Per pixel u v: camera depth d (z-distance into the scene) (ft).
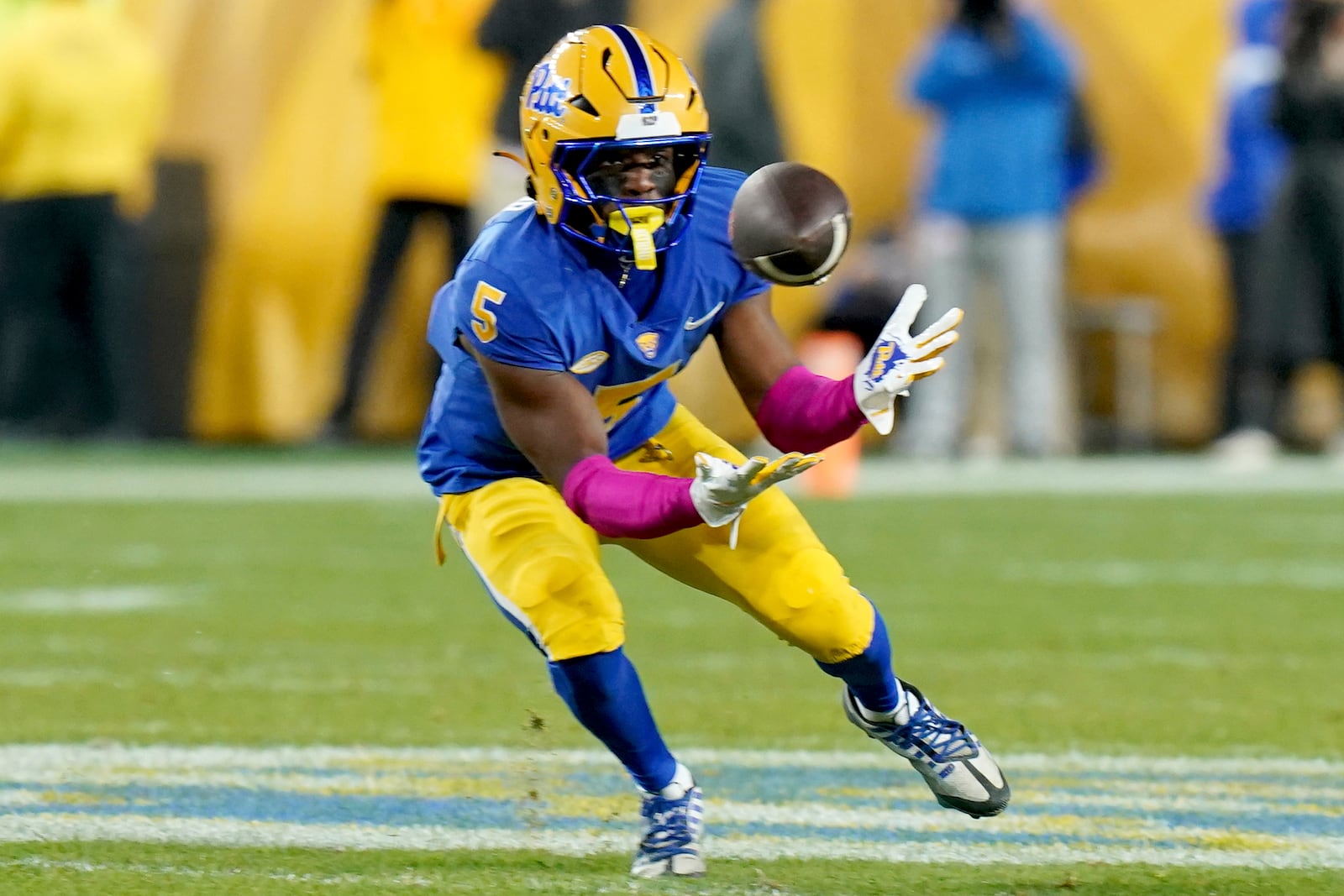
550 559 33.99
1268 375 118.73
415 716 48.75
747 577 35.12
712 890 32.53
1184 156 131.44
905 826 37.45
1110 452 133.28
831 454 103.96
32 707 49.60
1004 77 113.09
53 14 124.47
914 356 33.17
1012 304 116.88
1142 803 39.42
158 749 44.47
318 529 91.04
